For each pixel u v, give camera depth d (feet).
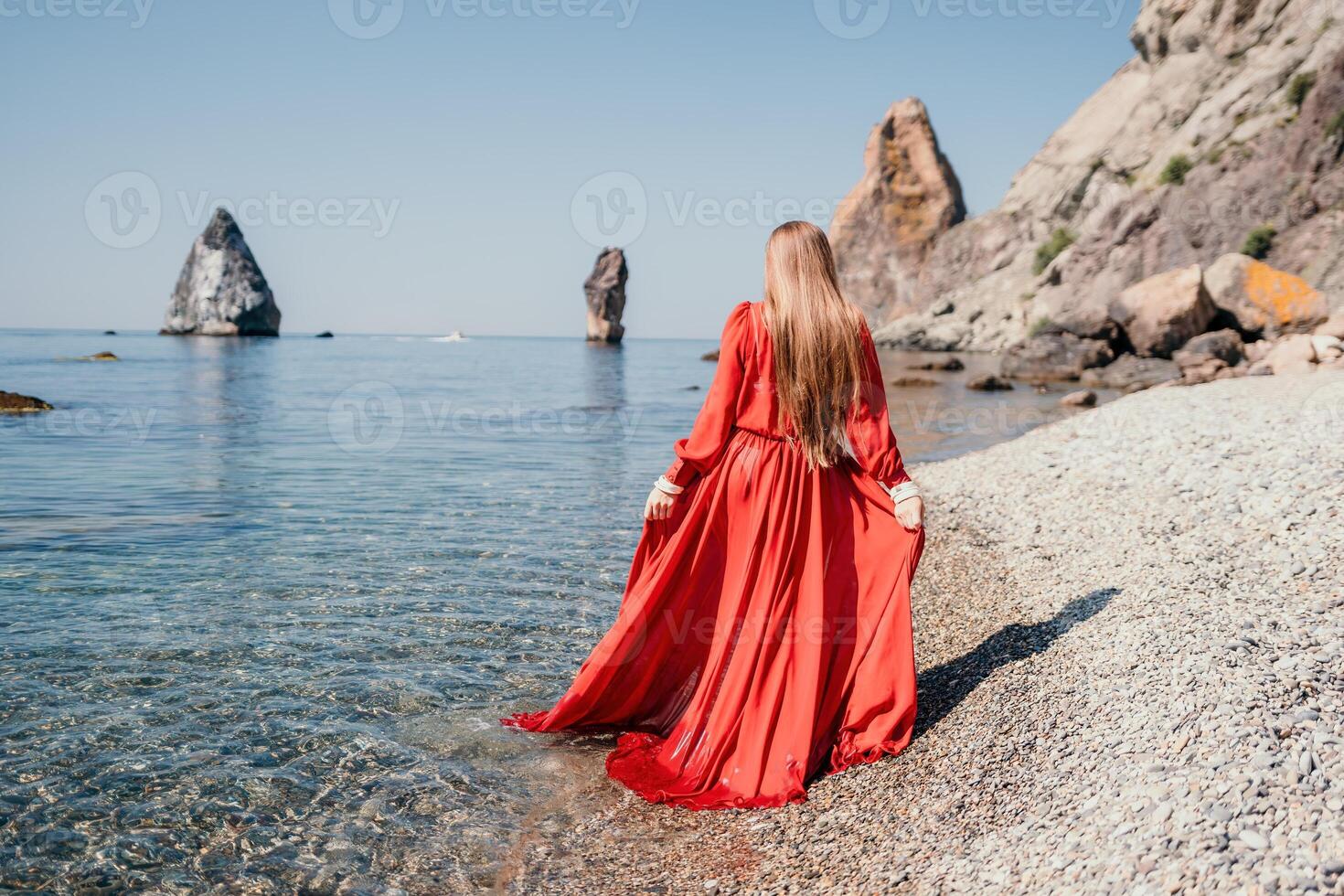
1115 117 235.61
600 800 11.18
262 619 17.58
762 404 11.77
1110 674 11.69
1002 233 244.63
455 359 203.51
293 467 39.32
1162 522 20.45
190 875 9.45
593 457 44.19
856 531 12.08
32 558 22.04
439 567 21.83
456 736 12.85
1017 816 8.91
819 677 11.37
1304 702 9.43
